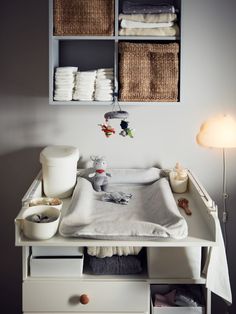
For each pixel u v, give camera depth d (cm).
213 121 238
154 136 264
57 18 231
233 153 267
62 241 192
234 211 272
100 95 237
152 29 232
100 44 257
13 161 267
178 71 236
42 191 242
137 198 235
